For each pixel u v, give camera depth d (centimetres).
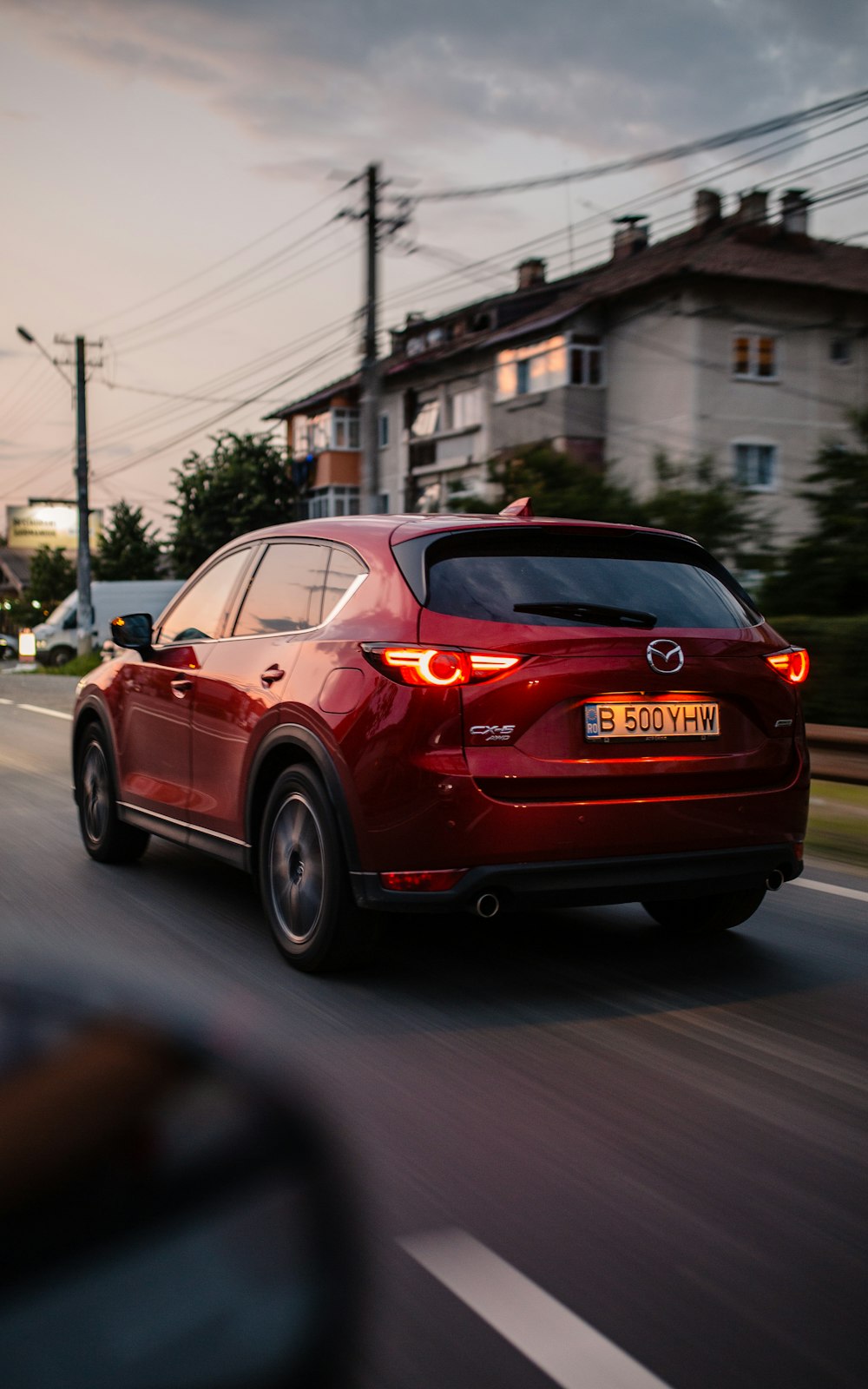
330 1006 406
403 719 400
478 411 4000
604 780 412
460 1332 212
